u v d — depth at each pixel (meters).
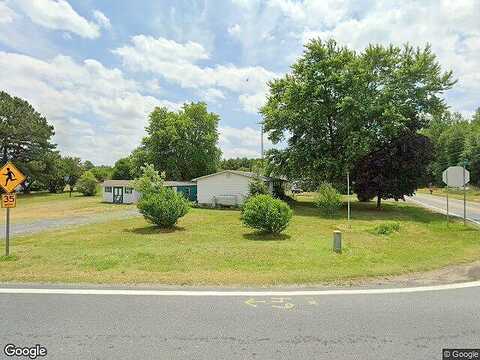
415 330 4.54
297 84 29.88
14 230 18.70
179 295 6.02
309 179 32.41
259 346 4.06
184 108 59.66
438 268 8.32
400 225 17.84
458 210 28.53
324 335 4.38
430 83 27.39
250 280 6.95
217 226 18.56
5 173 9.57
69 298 5.85
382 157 26.12
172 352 3.90
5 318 4.94
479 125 69.69
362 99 27.89
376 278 7.30
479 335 4.39
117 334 4.39
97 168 90.38
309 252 10.37
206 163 58.94
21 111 56.41
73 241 13.70
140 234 15.86
